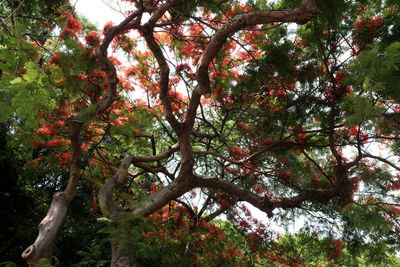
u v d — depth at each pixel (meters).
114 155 8.98
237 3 6.60
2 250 7.71
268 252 9.09
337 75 6.80
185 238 8.12
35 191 10.20
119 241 4.82
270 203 7.45
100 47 5.44
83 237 10.48
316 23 6.04
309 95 7.30
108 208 6.05
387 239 7.95
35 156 11.04
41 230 5.61
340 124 7.54
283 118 7.62
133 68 8.82
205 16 7.11
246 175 9.03
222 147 10.25
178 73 8.41
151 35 5.71
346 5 5.67
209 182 7.30
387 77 4.07
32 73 3.32
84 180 9.82
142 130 10.23
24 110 3.34
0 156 8.26
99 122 7.26
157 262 7.67
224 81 7.88
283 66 6.76
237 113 8.36
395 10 6.23
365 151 7.42
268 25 7.09
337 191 7.55
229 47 7.78
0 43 4.51
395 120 6.32
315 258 11.40
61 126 7.09
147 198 5.76
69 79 4.40
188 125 6.50
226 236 8.81
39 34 8.46
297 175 8.73
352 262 10.77
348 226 8.66
